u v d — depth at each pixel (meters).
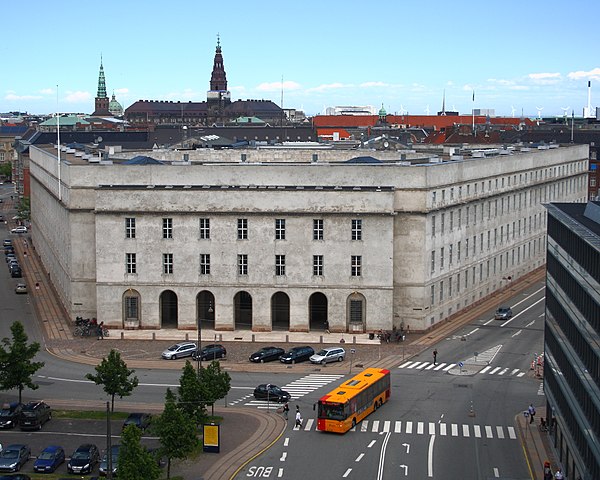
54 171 181.75
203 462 90.69
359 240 142.38
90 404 109.31
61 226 167.25
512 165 186.88
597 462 73.38
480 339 142.50
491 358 130.75
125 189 145.00
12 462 88.38
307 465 89.56
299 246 143.25
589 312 78.31
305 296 144.00
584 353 80.31
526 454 92.56
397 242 145.25
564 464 88.12
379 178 144.75
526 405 108.88
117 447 91.44
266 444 95.62
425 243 145.00
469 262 165.00
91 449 90.19
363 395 102.75
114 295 146.88
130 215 145.25
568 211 93.94
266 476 86.75
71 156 188.50
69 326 151.25
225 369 125.31
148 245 145.50
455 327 151.00
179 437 85.25
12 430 101.12
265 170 147.38
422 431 99.50
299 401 110.50
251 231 143.62
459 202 157.88
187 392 94.25
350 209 141.75
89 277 151.25
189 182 148.88
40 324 153.25
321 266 143.62
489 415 105.00
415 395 112.75
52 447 91.50
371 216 141.50
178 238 145.00
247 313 149.88
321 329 146.75
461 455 92.19
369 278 142.62
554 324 96.31
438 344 139.38
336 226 142.25
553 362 96.19
